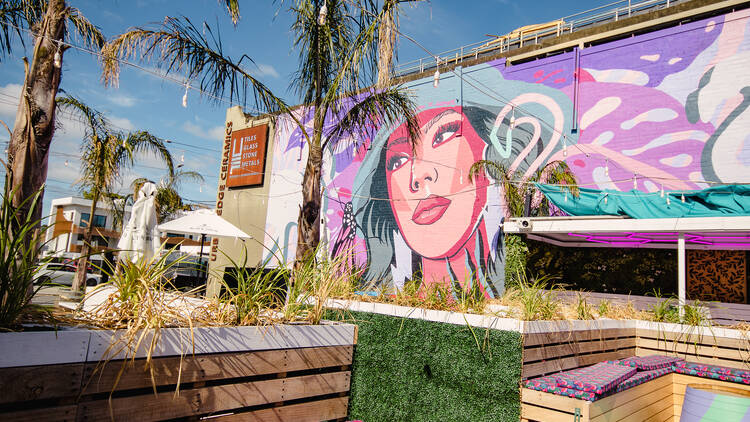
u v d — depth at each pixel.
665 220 9.05
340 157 17.11
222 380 2.92
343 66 7.44
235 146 21.38
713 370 5.62
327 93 7.45
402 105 8.58
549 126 12.65
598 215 10.45
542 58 13.16
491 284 12.85
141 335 2.53
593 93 12.12
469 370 4.79
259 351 3.12
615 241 11.98
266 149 20.17
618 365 5.41
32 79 4.38
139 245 8.72
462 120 14.30
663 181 10.90
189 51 6.83
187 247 21.00
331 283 5.53
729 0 10.55
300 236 7.36
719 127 10.40
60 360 2.27
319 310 3.78
